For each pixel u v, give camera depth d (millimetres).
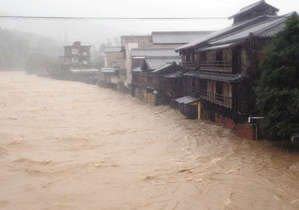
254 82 30031
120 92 72688
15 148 28250
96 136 32500
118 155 26172
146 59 56188
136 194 18766
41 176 21812
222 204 17125
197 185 19641
